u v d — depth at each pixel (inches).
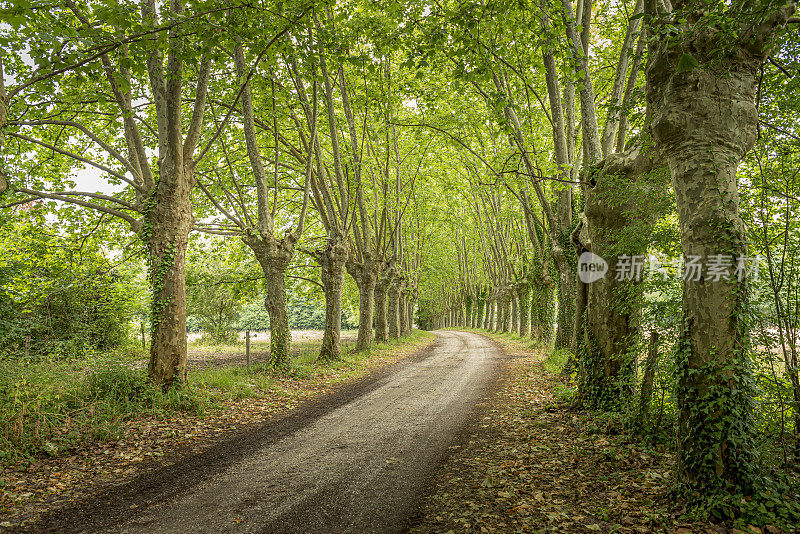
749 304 162.1
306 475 210.4
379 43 362.3
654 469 199.0
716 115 170.4
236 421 318.3
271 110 489.7
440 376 534.3
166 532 153.1
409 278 1338.6
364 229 784.9
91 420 280.8
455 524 156.4
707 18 154.8
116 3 245.1
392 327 1128.8
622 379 284.0
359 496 184.1
